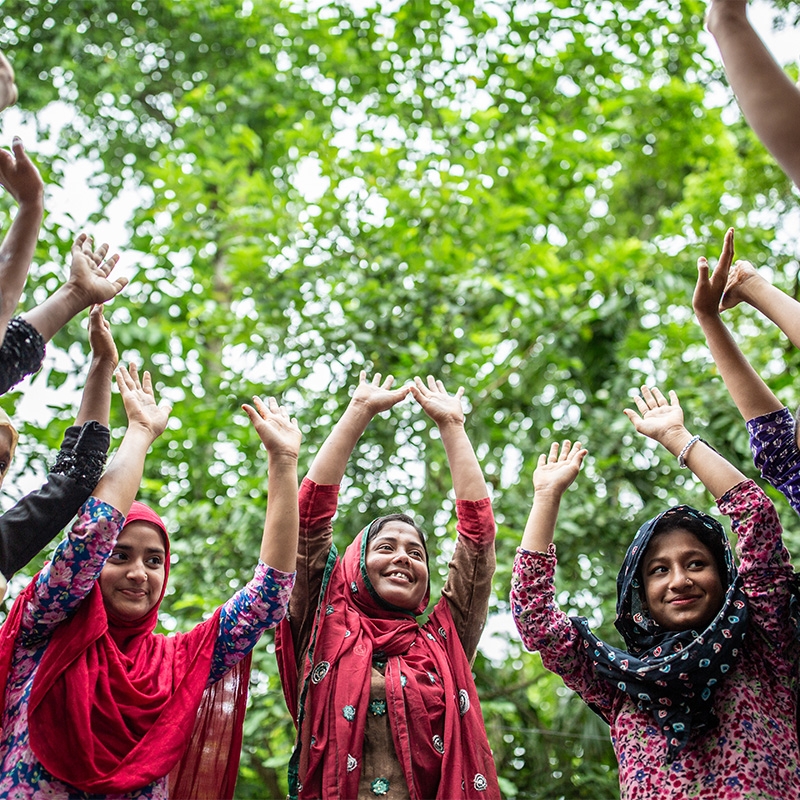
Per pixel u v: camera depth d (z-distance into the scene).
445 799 3.04
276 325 7.34
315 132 7.78
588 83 9.70
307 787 3.07
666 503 6.63
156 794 2.90
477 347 7.13
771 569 3.15
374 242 7.51
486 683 6.46
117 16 9.48
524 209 7.64
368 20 9.55
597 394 7.27
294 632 3.38
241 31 9.54
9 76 2.38
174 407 7.18
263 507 6.46
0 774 2.86
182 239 8.07
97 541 2.99
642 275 7.55
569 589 6.35
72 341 7.00
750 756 2.91
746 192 8.79
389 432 6.73
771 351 7.91
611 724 3.24
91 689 2.92
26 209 2.76
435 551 6.39
